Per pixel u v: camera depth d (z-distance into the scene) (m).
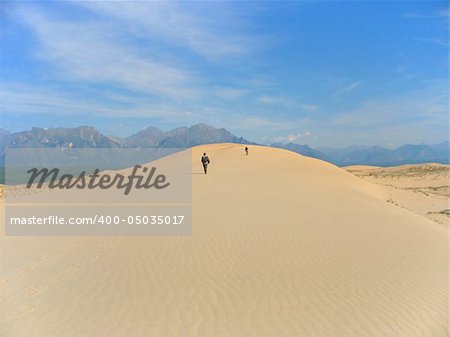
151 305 8.86
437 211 35.88
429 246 15.15
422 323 8.34
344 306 8.97
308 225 17.28
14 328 8.03
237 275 10.72
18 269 11.60
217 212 19.53
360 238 15.47
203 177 38.91
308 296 9.45
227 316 8.36
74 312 8.60
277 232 15.65
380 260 12.60
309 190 31.45
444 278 11.23
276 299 9.23
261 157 60.88
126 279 10.41
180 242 13.91
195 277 10.53
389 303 9.22
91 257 12.39
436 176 73.75
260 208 21.03
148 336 7.59
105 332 7.76
